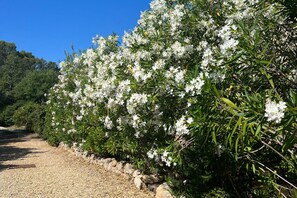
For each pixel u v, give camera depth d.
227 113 2.50
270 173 3.35
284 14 3.07
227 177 4.02
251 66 2.63
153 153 4.41
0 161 9.17
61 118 11.05
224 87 2.83
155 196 5.20
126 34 4.97
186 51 3.72
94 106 5.96
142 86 3.72
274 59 3.02
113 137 6.06
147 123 4.07
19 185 6.07
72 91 9.16
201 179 4.07
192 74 2.91
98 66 5.38
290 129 2.12
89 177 6.64
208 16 3.92
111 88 4.22
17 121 21.58
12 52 61.66
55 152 10.99
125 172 6.49
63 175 6.90
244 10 3.66
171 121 3.80
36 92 24.59
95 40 5.88
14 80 38.66
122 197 5.25
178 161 3.58
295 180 3.31
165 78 3.41
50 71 26.61
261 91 2.72
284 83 2.96
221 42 3.75
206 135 2.83
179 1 4.23
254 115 2.20
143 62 3.80
